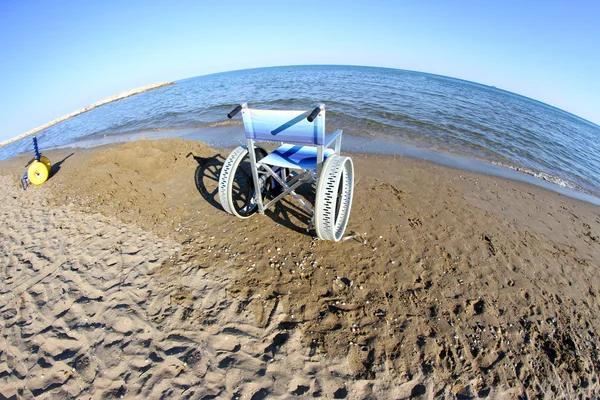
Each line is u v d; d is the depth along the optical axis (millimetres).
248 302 2678
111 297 2777
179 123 12805
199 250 3426
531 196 5750
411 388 2043
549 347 2451
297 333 2379
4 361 2248
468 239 3838
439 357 2262
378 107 13391
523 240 3998
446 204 4777
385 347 2303
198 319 2508
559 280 3277
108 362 2180
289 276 3000
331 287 2873
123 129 13234
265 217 4070
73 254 3490
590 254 3918
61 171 6578
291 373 2084
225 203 3570
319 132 2752
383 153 7516
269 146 7934
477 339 2441
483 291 2971
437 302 2777
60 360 2215
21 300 2846
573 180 7688
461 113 13953
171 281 2953
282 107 13664
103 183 5328
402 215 4281
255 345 2279
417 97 17984
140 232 3855
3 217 4625
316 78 32500
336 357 2205
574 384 2209
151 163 5855
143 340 2338
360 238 3654
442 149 8445
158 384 2016
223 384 2010
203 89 29188
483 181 6148
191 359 2176
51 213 4555
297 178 3826
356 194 4840
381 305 2693
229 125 11430
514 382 2152
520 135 11500
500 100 27922
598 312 2895
